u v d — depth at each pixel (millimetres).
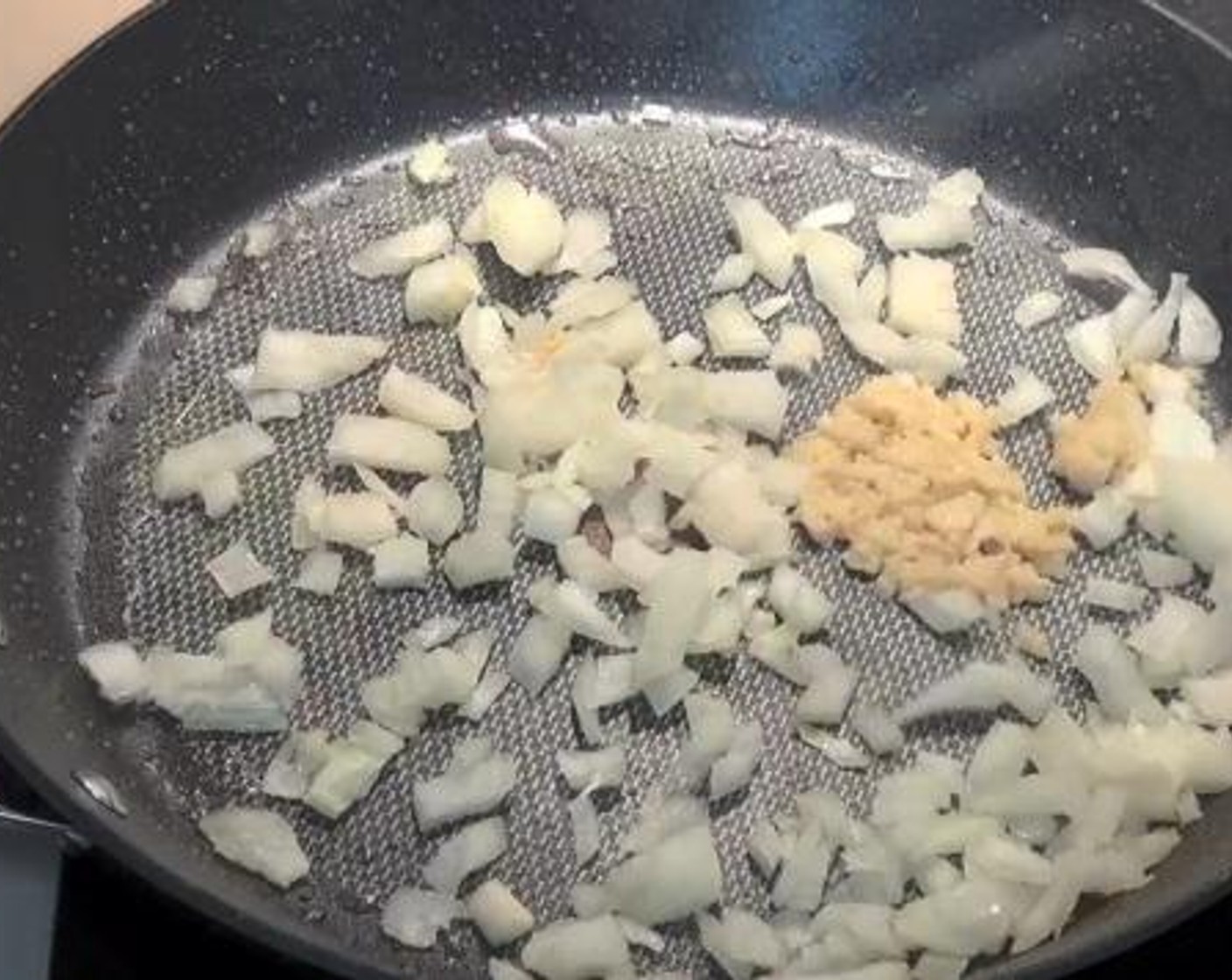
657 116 369
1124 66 342
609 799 281
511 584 303
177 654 296
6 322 316
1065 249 352
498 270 342
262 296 341
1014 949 261
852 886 272
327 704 290
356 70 353
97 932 254
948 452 308
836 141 367
